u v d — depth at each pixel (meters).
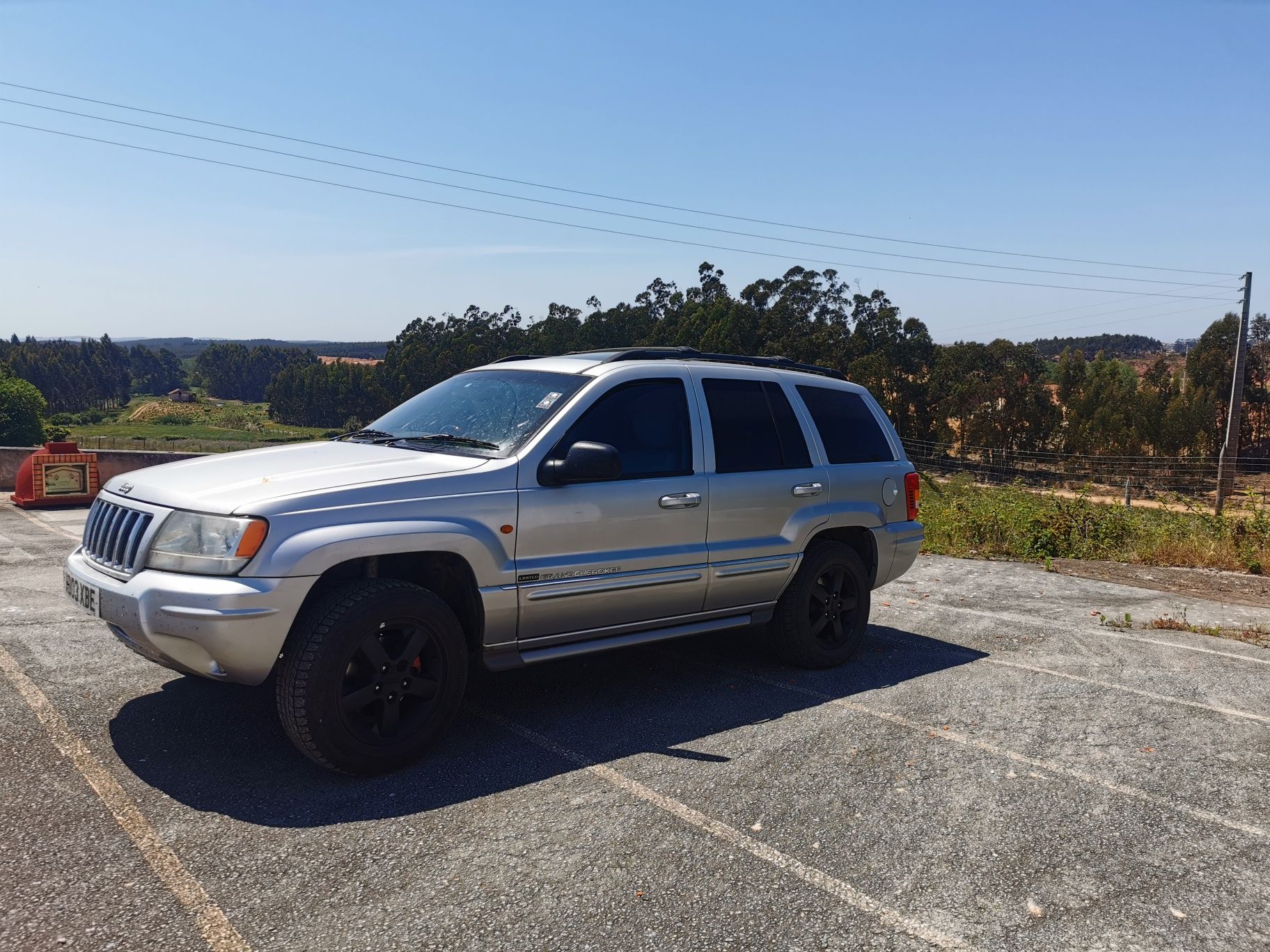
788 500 5.36
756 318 108.19
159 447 62.78
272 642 3.58
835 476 5.66
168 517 3.79
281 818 3.37
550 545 4.34
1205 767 4.18
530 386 4.91
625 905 2.84
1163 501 14.41
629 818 3.46
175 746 4.03
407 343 172.75
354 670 3.78
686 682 5.31
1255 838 3.47
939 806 3.66
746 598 5.24
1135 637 6.77
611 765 4.00
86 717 4.34
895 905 2.90
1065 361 97.88
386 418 5.33
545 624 4.40
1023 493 16.12
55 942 2.53
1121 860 3.25
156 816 3.35
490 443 4.48
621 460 4.57
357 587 3.78
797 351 100.81
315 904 2.79
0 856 3.01
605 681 5.28
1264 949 2.72
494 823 3.38
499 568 4.15
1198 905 2.96
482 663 4.26
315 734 3.60
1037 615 7.54
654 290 136.88
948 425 91.62
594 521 4.48
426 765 3.94
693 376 5.17
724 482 5.04
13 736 4.08
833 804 3.65
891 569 6.09
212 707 4.53
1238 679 5.67
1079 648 6.41
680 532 4.84
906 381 91.88
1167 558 11.19
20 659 5.23
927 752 4.27
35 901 2.74
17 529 11.30
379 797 3.59
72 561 4.29
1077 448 85.81
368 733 3.79
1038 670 5.79
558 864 3.09
